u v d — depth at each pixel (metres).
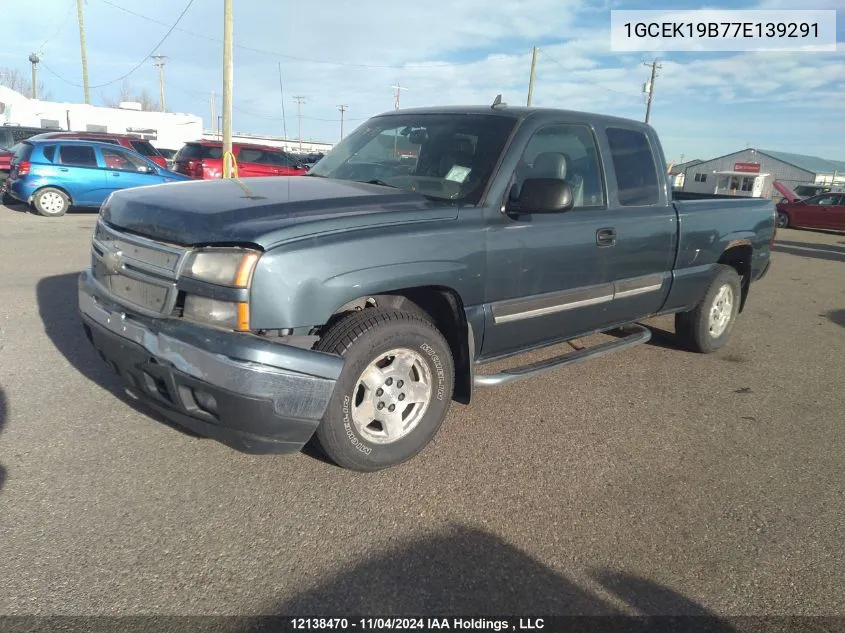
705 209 5.13
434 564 2.59
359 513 2.91
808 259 14.02
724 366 5.46
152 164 14.65
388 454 3.21
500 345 3.77
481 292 3.49
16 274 7.27
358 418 3.12
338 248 2.86
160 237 2.93
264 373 2.62
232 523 2.77
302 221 2.87
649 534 2.90
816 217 21.42
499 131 3.80
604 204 4.28
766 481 3.45
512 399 4.41
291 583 2.43
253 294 2.67
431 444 3.65
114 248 3.16
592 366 5.23
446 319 3.56
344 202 3.21
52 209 13.47
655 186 4.73
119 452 3.30
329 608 2.32
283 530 2.75
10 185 13.65
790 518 3.10
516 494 3.17
